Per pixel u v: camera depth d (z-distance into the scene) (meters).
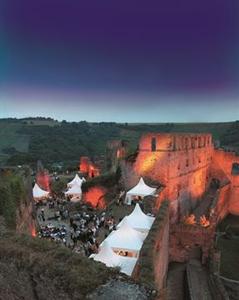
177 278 30.88
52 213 39.81
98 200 44.31
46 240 9.75
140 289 7.28
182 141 47.75
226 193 61.12
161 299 7.43
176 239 34.72
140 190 39.88
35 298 8.46
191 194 52.50
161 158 44.28
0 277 9.24
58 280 7.84
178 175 46.62
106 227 32.47
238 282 31.55
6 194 21.44
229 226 54.25
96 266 8.12
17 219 23.00
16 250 9.05
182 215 47.62
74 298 7.45
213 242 35.41
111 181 47.53
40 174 54.91
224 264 37.94
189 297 25.75
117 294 7.13
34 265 8.44
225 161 65.25
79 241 28.12
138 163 45.31
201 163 58.09
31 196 31.86
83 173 69.50
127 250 23.28
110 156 62.38
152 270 16.47
